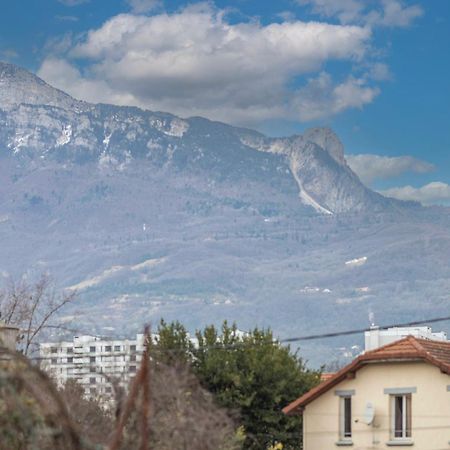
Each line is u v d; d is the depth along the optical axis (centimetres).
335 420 9588
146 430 4825
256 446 10638
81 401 6875
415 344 9344
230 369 10662
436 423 9138
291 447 10775
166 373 6334
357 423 9469
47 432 4559
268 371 10681
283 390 10700
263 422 10700
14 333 7750
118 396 5959
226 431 6406
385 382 9394
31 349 10912
